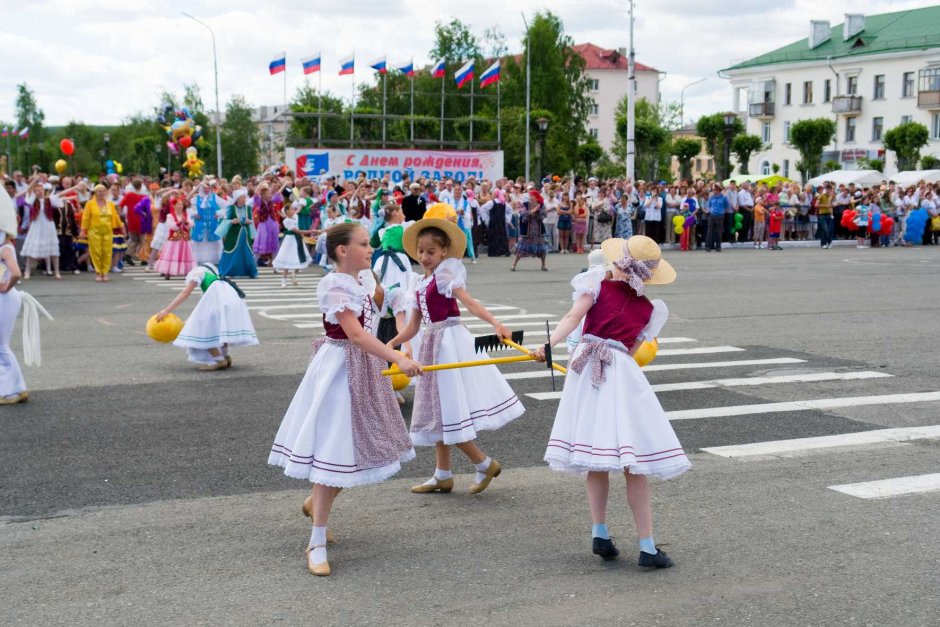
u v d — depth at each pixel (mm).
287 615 4102
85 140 106688
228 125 98312
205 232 20094
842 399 8484
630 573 4598
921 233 30312
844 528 5234
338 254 4781
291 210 17688
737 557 4801
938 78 64062
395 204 8578
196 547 4945
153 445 6867
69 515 5422
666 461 4590
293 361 10133
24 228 18641
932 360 10414
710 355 10633
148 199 21719
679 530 5203
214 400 8273
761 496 5801
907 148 60406
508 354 10602
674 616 4098
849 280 18969
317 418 4672
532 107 73812
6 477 6105
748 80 78438
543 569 4648
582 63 79062
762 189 29672
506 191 25453
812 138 63719
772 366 10008
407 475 6320
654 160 65688
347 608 4180
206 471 6281
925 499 5750
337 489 4738
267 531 5195
